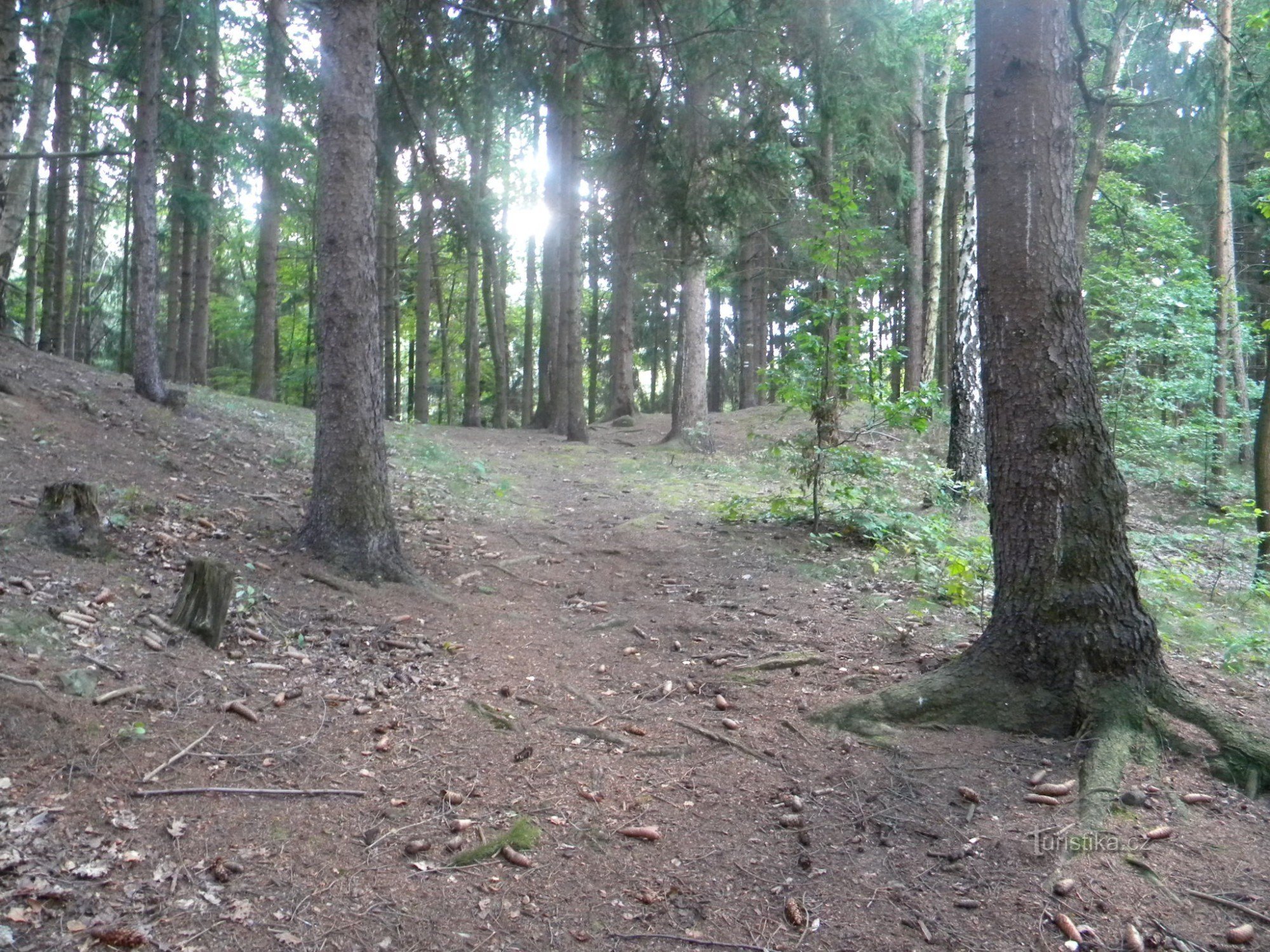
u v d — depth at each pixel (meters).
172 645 4.87
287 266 29.44
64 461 7.54
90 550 5.69
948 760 4.27
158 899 3.04
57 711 3.91
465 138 11.45
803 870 3.51
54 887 2.97
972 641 5.90
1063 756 4.23
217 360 31.42
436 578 7.23
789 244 16.80
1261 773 4.02
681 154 10.92
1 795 3.36
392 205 21.69
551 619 6.64
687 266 13.84
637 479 13.21
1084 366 4.66
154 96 10.55
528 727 4.73
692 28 9.93
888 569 8.04
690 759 4.45
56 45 13.02
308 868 3.36
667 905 3.30
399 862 3.47
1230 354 17.34
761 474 13.59
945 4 15.60
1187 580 6.95
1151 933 3.11
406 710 4.79
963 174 10.63
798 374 9.34
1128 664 4.46
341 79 6.67
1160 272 16.05
